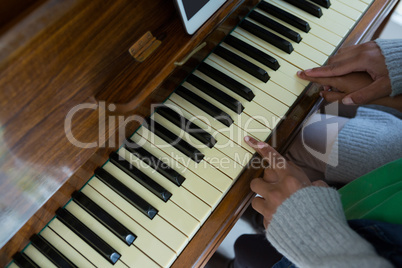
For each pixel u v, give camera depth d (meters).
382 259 0.68
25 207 0.82
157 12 0.93
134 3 0.86
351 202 0.94
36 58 0.70
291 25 1.17
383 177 0.90
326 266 0.71
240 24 1.17
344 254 0.73
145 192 0.95
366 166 1.06
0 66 0.66
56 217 0.94
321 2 1.19
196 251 0.90
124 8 0.84
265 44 1.14
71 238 0.92
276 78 1.09
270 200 0.91
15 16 0.66
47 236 0.93
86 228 0.92
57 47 0.73
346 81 1.05
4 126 0.71
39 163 0.81
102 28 0.80
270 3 1.20
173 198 0.93
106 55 0.84
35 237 0.92
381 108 1.24
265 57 1.09
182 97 1.06
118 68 0.88
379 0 1.24
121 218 0.93
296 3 1.19
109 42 0.83
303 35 1.15
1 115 0.70
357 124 1.13
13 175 0.77
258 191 0.93
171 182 0.95
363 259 0.68
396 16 2.08
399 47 1.01
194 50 0.98
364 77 1.04
